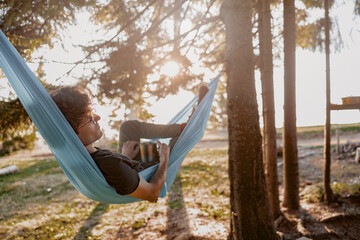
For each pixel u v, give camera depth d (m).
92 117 1.40
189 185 7.20
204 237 4.12
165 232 4.48
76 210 5.83
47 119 1.29
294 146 4.86
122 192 1.35
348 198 4.95
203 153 11.95
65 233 4.69
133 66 4.32
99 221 5.16
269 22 4.41
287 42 4.69
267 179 4.59
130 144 2.02
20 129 3.94
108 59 3.85
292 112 4.80
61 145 1.37
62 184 8.02
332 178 6.63
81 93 1.36
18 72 1.25
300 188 6.29
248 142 3.02
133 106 4.66
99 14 3.91
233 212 3.17
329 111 4.76
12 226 5.11
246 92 3.02
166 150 1.77
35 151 15.43
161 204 5.88
